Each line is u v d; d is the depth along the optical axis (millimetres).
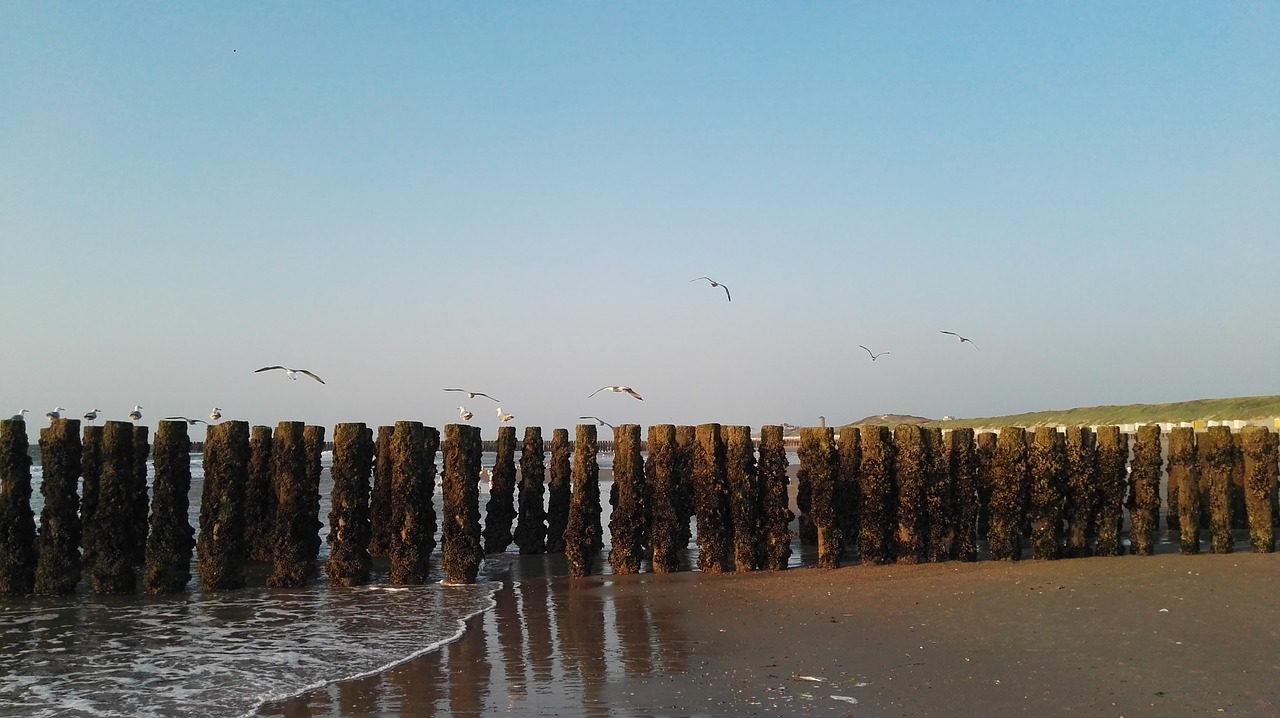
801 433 20734
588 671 12250
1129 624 13250
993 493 19719
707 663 12430
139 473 19953
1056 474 19484
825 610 15242
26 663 13211
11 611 17000
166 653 13688
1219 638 12414
